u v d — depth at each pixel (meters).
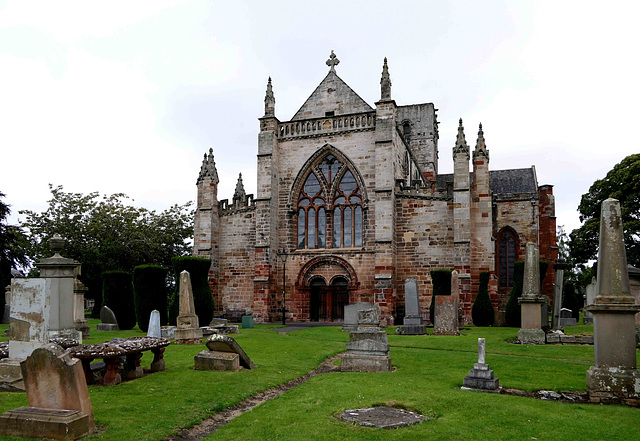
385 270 43.97
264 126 49.41
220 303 50.84
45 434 10.16
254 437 10.70
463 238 42.84
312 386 15.77
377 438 10.58
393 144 46.06
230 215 51.69
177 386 15.40
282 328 39.28
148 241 63.31
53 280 19.08
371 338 19.05
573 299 49.78
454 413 12.58
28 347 15.75
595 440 10.64
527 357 22.23
